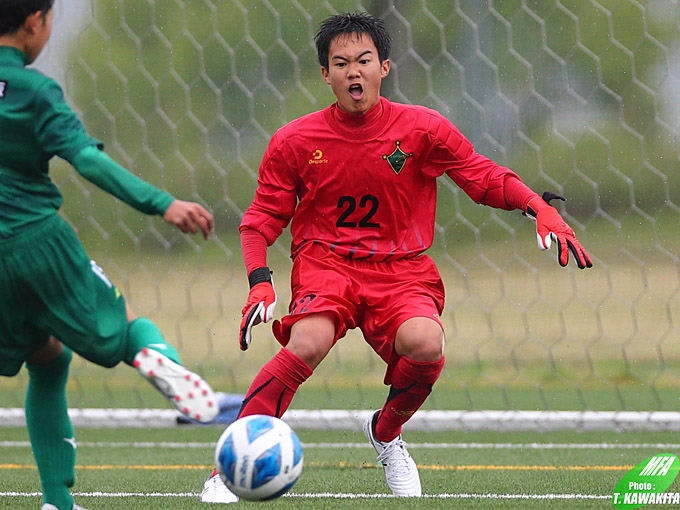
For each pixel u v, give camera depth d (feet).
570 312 98.94
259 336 97.60
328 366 86.43
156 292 95.45
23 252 30.86
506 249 98.22
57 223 31.68
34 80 30.76
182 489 46.44
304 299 40.93
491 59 89.76
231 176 96.89
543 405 73.41
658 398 72.02
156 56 98.12
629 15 89.10
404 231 42.78
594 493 44.01
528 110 89.71
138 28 98.53
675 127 88.84
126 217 101.86
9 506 41.83
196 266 101.65
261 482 32.42
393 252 42.27
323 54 41.88
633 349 89.10
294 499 42.93
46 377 35.24
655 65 88.99
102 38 97.40
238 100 96.12
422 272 42.70
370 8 84.02
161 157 97.81
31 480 49.52
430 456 56.90
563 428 64.95
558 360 87.56
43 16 32.19
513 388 79.87
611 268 96.63
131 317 32.42
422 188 43.52
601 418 64.64
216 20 80.12
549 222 39.63
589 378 81.30
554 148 90.68
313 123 42.52
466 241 96.84
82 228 101.55
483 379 82.43
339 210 42.42
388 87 83.66
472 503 41.50
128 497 43.96
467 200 96.02
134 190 29.55
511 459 55.67
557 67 89.97
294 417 66.18
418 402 41.78
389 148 41.96
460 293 97.71
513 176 42.42
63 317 31.58
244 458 32.48
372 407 72.18
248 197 96.58
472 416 65.77
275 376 39.40
